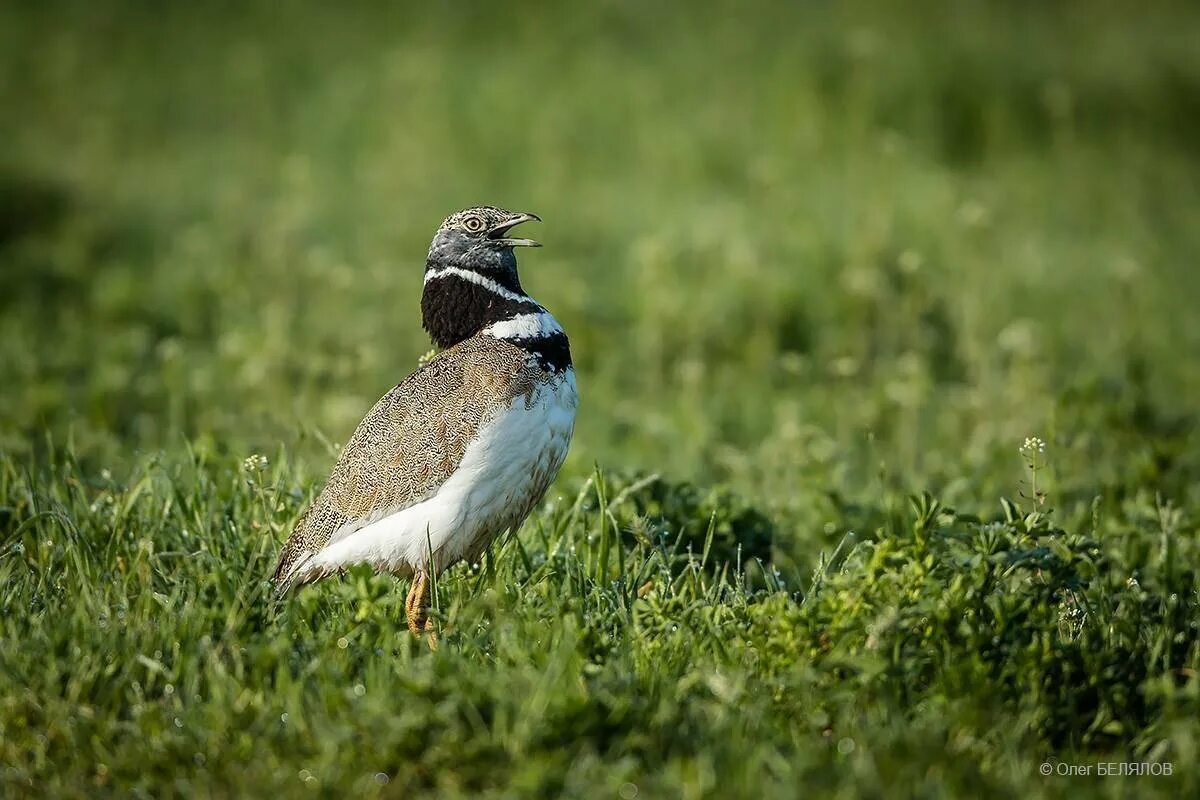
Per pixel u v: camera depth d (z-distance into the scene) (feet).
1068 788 21.30
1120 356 53.06
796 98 80.94
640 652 24.73
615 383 51.21
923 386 44.42
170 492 31.81
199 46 96.22
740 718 22.57
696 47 91.50
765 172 66.90
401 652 24.61
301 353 48.55
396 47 94.27
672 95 84.99
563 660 23.45
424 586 28.48
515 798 20.53
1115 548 31.01
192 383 46.06
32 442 41.52
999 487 38.81
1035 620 24.91
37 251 62.54
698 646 24.99
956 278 56.29
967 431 44.27
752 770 21.04
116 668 24.31
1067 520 33.12
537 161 76.54
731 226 64.75
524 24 96.68
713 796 20.40
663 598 26.96
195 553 28.48
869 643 23.93
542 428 29.17
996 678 23.98
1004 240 65.77
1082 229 70.23
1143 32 96.68
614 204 71.36
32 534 30.86
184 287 58.65
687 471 39.88
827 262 59.88
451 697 22.17
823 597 25.17
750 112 81.87
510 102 84.02
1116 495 35.40
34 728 23.34
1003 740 22.65
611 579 28.81
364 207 70.90
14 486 32.78
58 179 71.87
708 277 58.23
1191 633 25.77
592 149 79.36
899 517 33.53
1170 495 36.27
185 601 26.78
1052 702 23.75
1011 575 26.04
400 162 74.79
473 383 28.89
